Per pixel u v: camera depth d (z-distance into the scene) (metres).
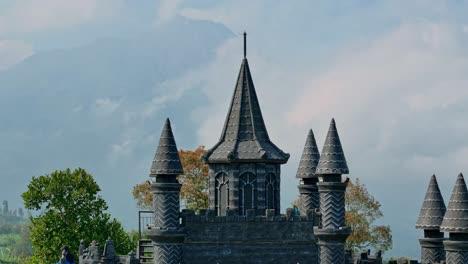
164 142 83.56
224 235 84.44
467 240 80.31
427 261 91.06
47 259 125.88
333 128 84.94
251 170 86.06
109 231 129.62
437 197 91.06
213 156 86.56
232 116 88.19
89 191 129.88
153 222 83.62
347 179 84.31
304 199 92.75
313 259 85.12
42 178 129.88
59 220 127.19
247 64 89.38
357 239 132.75
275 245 84.81
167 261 82.81
